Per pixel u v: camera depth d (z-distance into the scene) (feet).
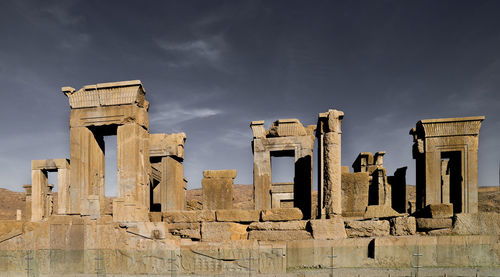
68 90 50.52
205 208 60.54
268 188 62.69
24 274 42.11
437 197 54.54
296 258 39.58
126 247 41.68
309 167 61.72
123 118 48.57
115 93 49.21
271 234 42.01
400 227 40.24
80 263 42.06
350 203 52.54
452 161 58.59
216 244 40.27
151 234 41.52
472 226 39.09
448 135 55.11
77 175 49.83
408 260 38.22
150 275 40.40
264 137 64.80
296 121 63.87
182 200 68.69
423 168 56.59
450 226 39.60
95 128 51.62
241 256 39.63
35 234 43.04
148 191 50.24
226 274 39.40
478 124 54.34
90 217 43.06
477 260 37.70
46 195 70.59
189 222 44.80
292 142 62.85
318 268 39.09
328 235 40.52
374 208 45.98
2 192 167.22
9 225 43.98
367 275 35.99
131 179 47.37
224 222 44.06
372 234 40.60
